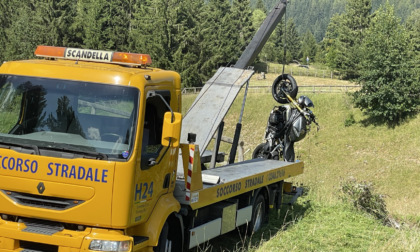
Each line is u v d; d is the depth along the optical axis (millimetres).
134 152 6176
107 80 6395
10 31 76312
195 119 10688
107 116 6293
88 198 6066
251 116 54125
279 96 13578
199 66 70688
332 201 14117
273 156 13336
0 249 6227
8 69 6617
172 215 7418
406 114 48781
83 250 6004
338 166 44281
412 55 49625
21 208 6176
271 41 122250
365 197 14016
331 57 101062
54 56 7230
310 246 9828
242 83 11477
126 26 73312
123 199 6086
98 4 71812
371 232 11320
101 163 6051
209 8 96750
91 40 71250
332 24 140000
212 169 10461
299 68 102000
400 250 10078
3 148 6211
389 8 87562
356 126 49781
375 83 48938
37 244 6277
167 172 7121
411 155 43844
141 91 6379
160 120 6969
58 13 73062
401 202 26328
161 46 67500
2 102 6469
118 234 6164
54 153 6117
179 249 7691
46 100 6406
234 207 9344
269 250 9281
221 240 10000
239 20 103312
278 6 13734
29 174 6141
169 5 69812
